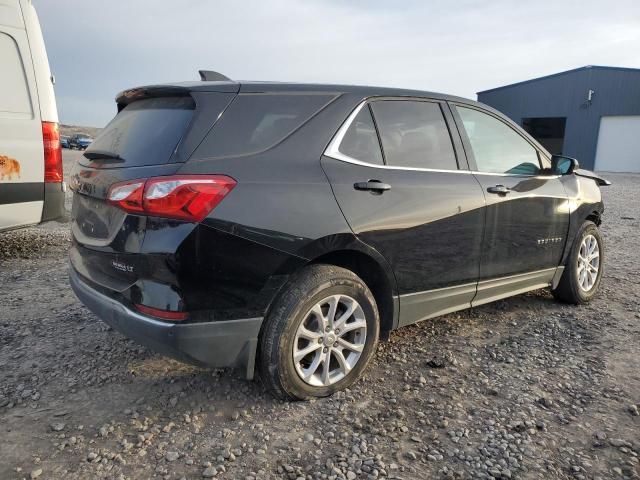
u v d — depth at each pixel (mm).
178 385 3051
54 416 2719
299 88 2957
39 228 7652
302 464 2369
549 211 4102
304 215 2699
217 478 2266
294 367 2773
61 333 3779
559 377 3215
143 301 2471
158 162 2512
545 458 2428
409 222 3121
